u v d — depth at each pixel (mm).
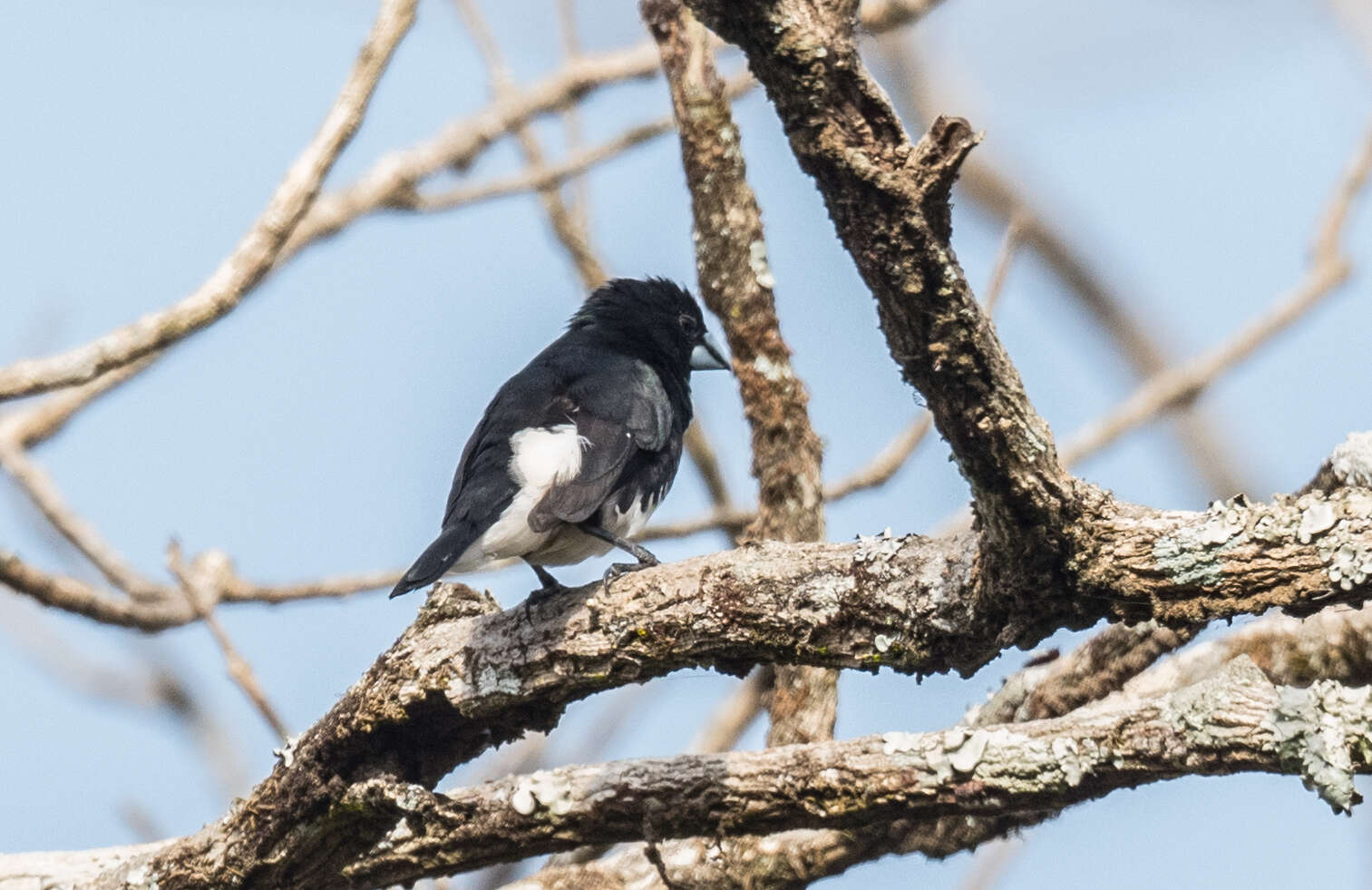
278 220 10609
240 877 8883
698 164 12531
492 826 8227
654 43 13250
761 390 12391
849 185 5953
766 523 12352
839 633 7676
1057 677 10492
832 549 7797
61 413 13133
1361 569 6445
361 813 8477
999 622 7262
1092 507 6852
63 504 11812
